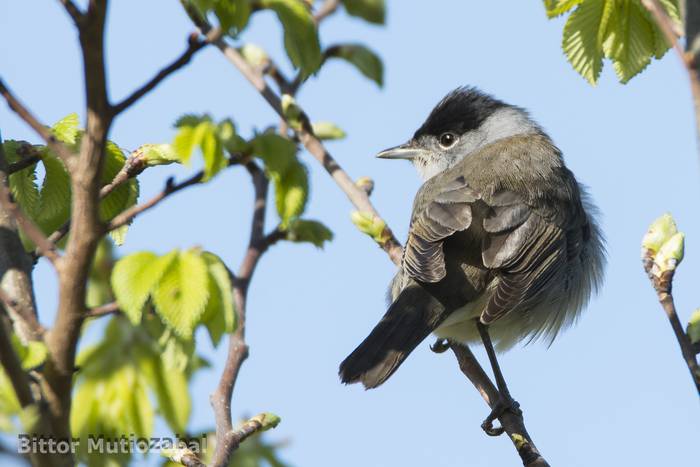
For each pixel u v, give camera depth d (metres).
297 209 6.17
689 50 5.52
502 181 12.27
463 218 11.60
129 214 5.47
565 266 12.24
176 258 5.61
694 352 6.72
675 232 7.12
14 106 5.31
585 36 7.87
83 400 6.26
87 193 5.31
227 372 7.66
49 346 5.56
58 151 5.38
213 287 5.61
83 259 5.43
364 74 9.23
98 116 5.16
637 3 7.72
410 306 11.08
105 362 6.32
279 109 9.65
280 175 6.15
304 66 6.45
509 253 11.49
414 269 10.95
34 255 7.78
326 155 10.22
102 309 5.57
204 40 5.18
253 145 5.97
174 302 5.48
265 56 9.79
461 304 11.36
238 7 5.32
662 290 6.91
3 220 7.63
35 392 5.71
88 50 4.96
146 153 6.79
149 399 6.29
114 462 6.27
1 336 5.22
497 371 11.14
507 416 10.38
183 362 6.33
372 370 10.38
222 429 7.22
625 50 7.82
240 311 7.89
